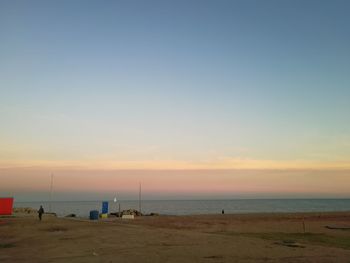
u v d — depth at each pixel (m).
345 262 16.09
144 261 16.38
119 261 16.39
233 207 175.88
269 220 51.50
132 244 21.97
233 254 18.22
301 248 20.28
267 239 26.02
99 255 18.03
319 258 17.06
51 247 20.84
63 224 36.75
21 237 25.86
